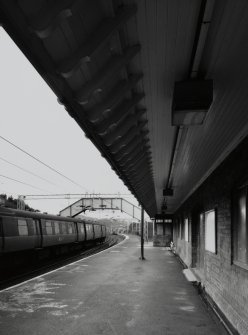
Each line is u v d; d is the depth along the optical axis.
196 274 11.27
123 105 3.79
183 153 6.87
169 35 2.76
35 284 10.25
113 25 2.35
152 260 17.95
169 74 3.45
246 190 5.29
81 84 2.75
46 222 19.48
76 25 2.14
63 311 7.05
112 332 5.71
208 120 4.71
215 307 6.95
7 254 14.87
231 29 2.65
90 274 12.43
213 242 7.68
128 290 9.36
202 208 10.77
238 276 5.36
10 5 1.67
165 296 8.60
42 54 2.10
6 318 6.53
